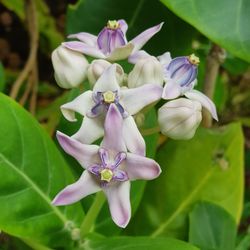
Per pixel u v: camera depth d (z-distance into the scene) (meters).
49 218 0.15
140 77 0.13
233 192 0.19
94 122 0.13
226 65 0.22
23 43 0.27
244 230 0.23
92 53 0.14
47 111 0.23
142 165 0.12
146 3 0.19
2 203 0.15
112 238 0.15
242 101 0.25
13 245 0.19
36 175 0.15
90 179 0.13
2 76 0.18
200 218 0.19
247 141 0.26
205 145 0.19
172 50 0.19
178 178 0.19
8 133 0.15
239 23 0.15
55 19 0.27
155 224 0.19
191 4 0.15
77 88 0.15
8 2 0.25
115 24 0.14
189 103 0.13
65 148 0.12
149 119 0.16
